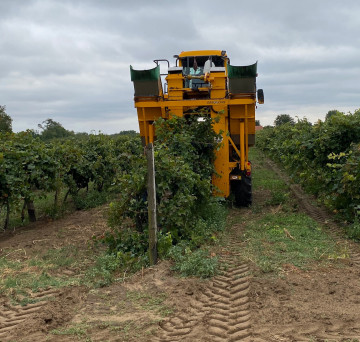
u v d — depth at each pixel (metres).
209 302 4.64
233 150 10.34
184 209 6.89
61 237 8.19
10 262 6.52
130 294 4.93
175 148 8.69
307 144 10.08
